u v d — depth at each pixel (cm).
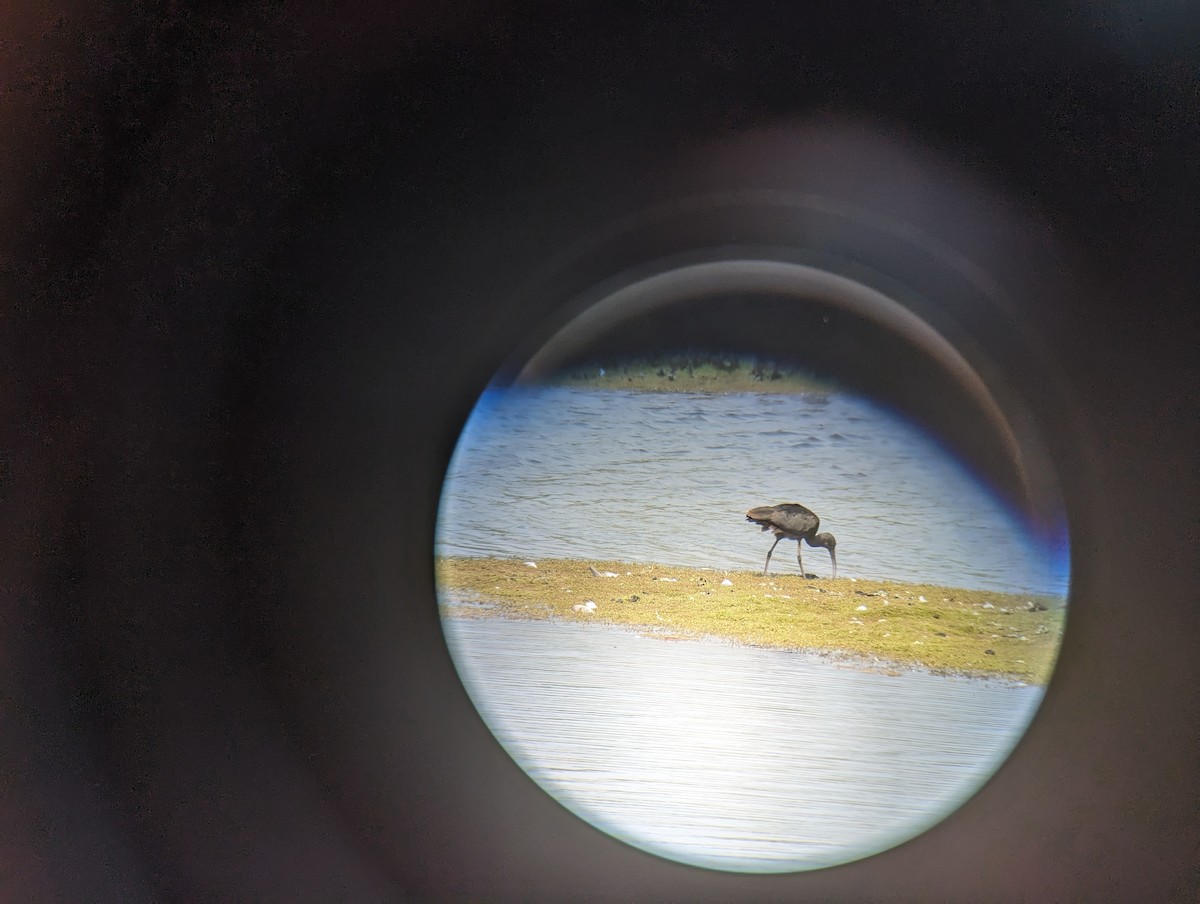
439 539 952
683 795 898
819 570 985
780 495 1024
